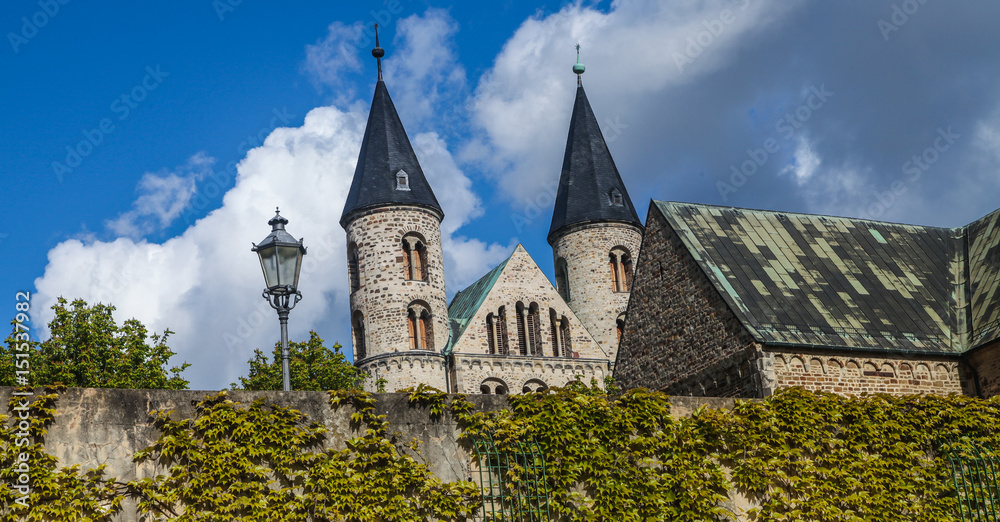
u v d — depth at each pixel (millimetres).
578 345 73625
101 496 17219
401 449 19328
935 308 32688
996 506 23281
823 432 22781
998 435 24062
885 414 23531
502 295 72938
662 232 33438
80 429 17359
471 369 70000
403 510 18828
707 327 30891
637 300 34406
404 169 72438
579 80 83125
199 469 17922
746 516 21688
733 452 21875
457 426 19984
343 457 18844
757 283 31281
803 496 22188
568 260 78562
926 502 23062
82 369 45469
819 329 30000
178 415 18047
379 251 70625
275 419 18531
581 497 20172
